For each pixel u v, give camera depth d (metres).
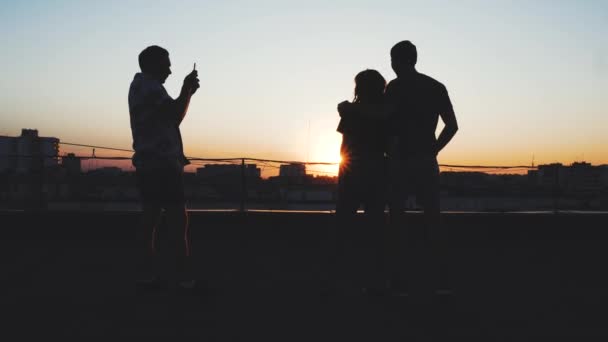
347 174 3.45
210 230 6.61
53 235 6.55
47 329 2.56
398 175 3.43
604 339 2.46
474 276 4.15
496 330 2.60
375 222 3.50
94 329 2.57
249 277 4.00
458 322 2.75
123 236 6.49
